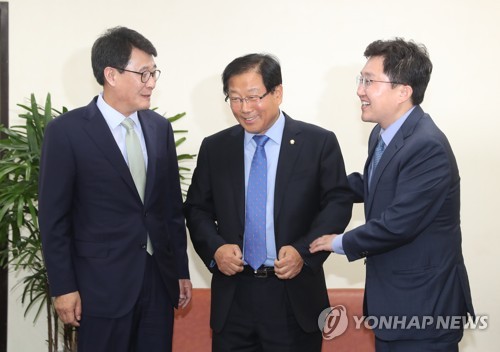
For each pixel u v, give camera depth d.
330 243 2.28
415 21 3.57
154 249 2.37
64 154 2.24
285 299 2.38
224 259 2.30
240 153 2.48
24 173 2.97
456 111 3.61
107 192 2.28
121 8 3.55
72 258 2.30
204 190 2.57
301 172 2.41
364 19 3.57
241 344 2.42
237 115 2.35
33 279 3.31
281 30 3.58
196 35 3.58
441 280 2.15
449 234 2.20
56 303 2.27
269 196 2.42
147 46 2.33
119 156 2.29
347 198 2.46
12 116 3.56
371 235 2.15
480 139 3.61
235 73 2.30
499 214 3.64
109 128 2.32
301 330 2.42
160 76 3.60
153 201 2.38
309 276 2.43
